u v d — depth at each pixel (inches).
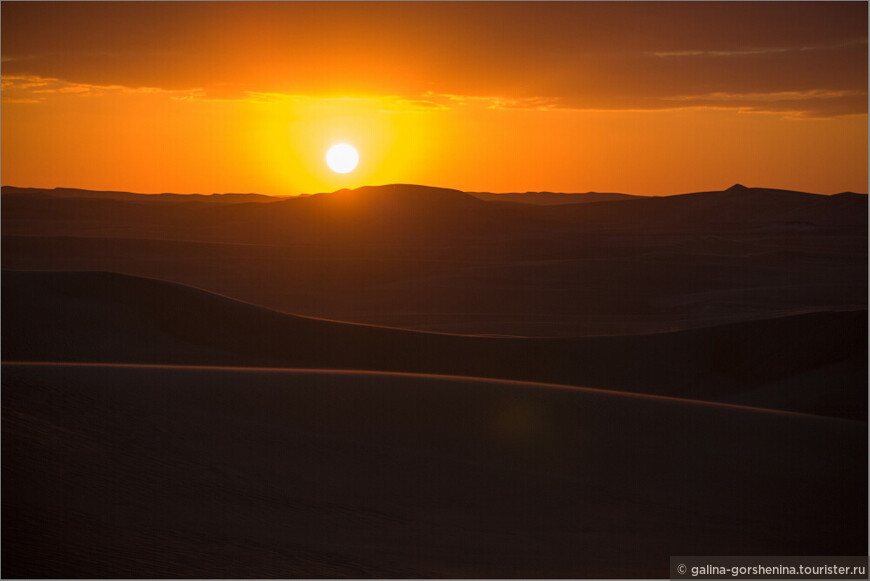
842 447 1289.4
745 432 1306.6
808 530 992.2
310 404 1203.9
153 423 1021.2
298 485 932.6
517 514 941.2
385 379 1375.5
